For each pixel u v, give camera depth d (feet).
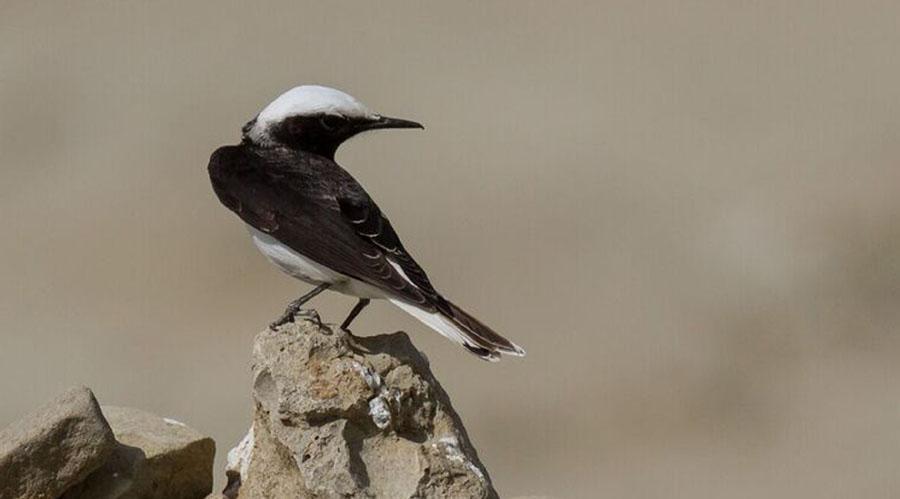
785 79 104.73
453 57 107.45
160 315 82.79
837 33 109.50
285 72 106.73
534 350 78.89
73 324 82.43
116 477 35.47
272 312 82.28
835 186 91.15
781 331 82.02
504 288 84.33
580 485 71.72
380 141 96.89
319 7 113.50
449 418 34.27
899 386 78.95
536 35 110.01
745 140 97.81
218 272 85.92
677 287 84.28
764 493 71.46
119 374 78.69
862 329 82.58
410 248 87.35
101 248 88.48
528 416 74.38
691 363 78.84
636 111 100.83
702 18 111.75
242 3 114.32
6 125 100.99
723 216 89.15
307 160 37.65
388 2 114.11
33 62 106.73
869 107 101.04
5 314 83.71
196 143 99.19
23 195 94.58
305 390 33.22
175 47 108.99
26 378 78.95
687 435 75.15
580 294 83.56
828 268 85.20
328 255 35.76
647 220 89.51
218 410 75.10
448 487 33.14
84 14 112.27
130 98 103.55
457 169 94.32
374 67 106.73
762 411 77.25
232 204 37.04
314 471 32.96
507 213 90.27
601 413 75.41
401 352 34.40
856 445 75.05
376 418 33.30
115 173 95.81
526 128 98.78
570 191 92.27
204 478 36.86
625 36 109.60
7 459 33.76
